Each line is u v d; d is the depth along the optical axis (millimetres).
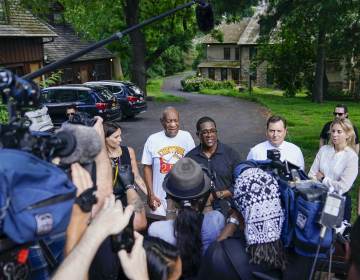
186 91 50875
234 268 2238
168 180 2619
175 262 1845
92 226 1467
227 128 19781
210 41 58375
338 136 4652
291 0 14078
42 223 1175
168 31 33531
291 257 2219
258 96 39156
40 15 24906
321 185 2164
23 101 1387
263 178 2225
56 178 1247
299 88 39500
